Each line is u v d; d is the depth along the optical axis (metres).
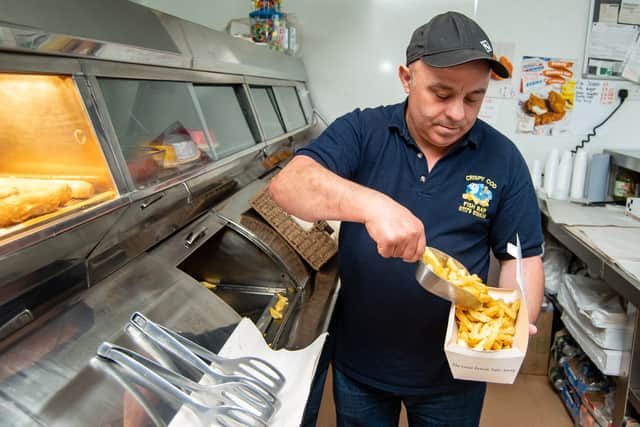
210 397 0.85
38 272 0.83
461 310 0.87
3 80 0.83
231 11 2.67
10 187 0.81
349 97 2.79
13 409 0.73
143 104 1.22
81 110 0.96
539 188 2.57
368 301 1.21
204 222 1.46
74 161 0.96
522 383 2.38
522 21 2.50
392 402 1.37
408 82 1.13
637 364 1.65
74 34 0.90
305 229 1.67
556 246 2.44
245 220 1.62
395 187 1.16
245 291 1.56
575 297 1.99
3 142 0.87
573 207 2.34
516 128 2.65
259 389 0.91
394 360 1.23
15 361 0.79
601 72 2.51
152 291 1.10
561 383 2.25
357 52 2.70
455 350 0.81
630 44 2.46
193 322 1.08
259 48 2.09
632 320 1.66
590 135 2.61
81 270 0.95
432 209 1.14
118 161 1.01
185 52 1.37
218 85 1.77
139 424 0.78
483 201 1.13
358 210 0.83
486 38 0.95
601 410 1.86
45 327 0.87
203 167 1.38
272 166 2.16
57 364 0.82
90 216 0.89
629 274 1.54
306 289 1.55
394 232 0.76
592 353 1.85
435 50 0.92
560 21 2.47
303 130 2.53
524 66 2.55
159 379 0.82
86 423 0.75
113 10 1.07
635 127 2.56
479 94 0.97
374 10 2.62
